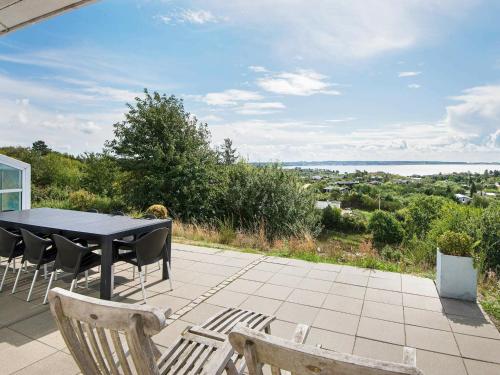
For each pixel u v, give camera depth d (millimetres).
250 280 4910
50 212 5574
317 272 5336
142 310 1237
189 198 14539
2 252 4312
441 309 4004
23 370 2672
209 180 15281
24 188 7602
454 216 6723
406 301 4227
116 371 1460
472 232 6227
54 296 1452
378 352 3078
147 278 4906
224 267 5535
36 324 3438
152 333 1244
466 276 4293
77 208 14562
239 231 9438
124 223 4523
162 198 14586
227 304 4043
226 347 1747
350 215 17594
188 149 15406
